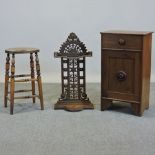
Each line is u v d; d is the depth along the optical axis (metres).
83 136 2.19
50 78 3.69
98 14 3.58
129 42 2.50
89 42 3.63
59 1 3.56
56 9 3.58
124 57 2.53
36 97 2.92
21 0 3.56
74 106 2.69
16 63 3.67
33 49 2.66
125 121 2.45
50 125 2.38
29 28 3.62
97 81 3.67
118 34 2.52
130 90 2.56
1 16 3.60
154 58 3.61
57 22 3.61
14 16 3.60
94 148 2.02
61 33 3.63
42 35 3.63
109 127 2.34
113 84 2.62
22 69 3.69
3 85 3.54
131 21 3.57
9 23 3.61
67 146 2.04
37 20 3.60
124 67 2.55
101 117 2.54
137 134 2.22
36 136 2.19
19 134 2.23
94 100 2.98
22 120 2.49
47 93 3.22
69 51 2.68
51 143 2.09
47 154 1.94
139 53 2.48
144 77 2.56
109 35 2.56
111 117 2.54
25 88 3.39
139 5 3.54
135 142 2.10
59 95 3.15
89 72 3.69
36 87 3.43
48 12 3.59
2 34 3.63
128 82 2.56
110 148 2.02
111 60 2.59
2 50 3.66
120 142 2.10
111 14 3.57
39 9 3.59
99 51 3.65
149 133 2.23
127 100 2.58
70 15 3.59
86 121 2.46
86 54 2.68
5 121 2.47
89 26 3.60
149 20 3.56
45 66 3.69
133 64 2.51
